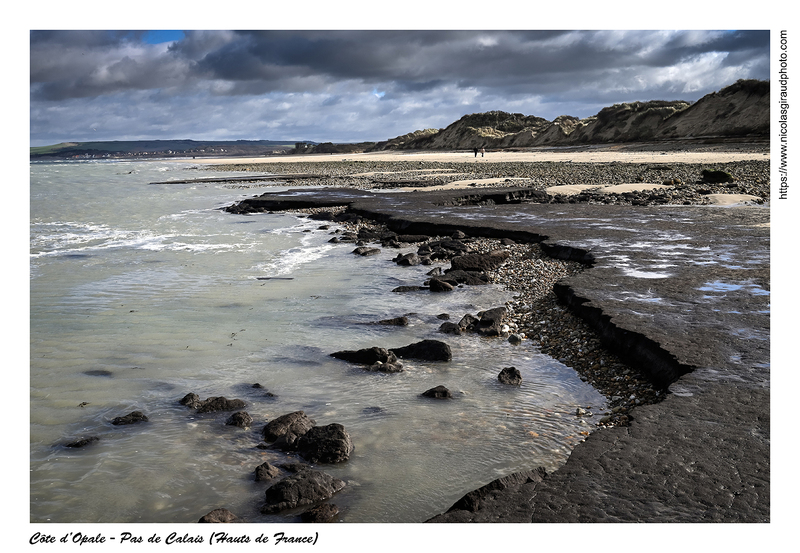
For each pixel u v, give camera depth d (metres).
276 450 5.82
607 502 4.17
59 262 15.55
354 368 8.05
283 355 8.55
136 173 71.25
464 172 46.78
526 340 9.16
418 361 8.36
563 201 25.08
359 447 5.83
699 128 76.00
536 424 6.26
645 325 7.91
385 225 20.88
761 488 4.23
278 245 18.06
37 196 37.00
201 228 22.11
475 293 11.94
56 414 6.70
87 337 9.38
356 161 81.56
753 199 22.70
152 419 6.58
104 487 5.20
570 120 115.06
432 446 5.82
